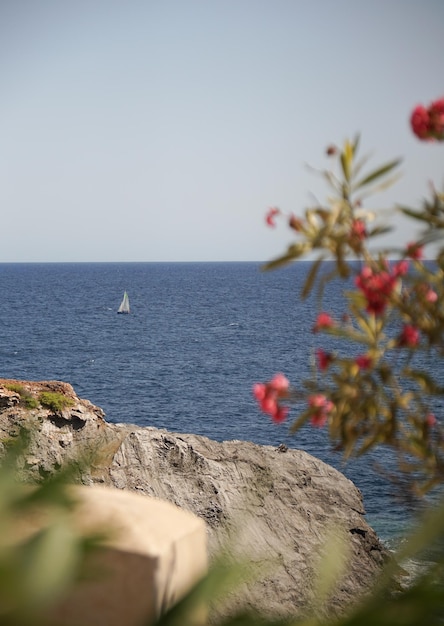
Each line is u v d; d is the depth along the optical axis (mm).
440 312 13812
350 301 14531
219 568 5184
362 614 4809
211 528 171125
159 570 7141
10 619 4172
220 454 186875
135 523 7320
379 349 14602
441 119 13297
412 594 4898
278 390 15039
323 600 5500
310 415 14938
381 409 14789
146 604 7113
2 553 4363
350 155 13539
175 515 7750
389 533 182625
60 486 5027
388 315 14438
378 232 13633
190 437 191500
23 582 4188
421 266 13812
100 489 7875
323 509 181250
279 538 170500
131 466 174625
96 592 7059
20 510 4836
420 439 14562
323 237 13508
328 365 14992
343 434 14812
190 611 5000
